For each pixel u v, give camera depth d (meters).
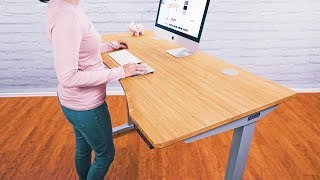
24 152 2.04
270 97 1.16
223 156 2.01
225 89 1.23
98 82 1.09
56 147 2.10
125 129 2.27
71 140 2.18
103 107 1.22
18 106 2.68
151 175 1.83
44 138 2.20
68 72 0.99
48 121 2.44
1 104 2.71
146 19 2.65
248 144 1.23
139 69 1.30
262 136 2.22
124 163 1.94
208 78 1.35
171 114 1.02
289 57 2.84
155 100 1.13
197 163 1.94
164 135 0.90
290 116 2.51
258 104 1.10
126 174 1.84
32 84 2.85
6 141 2.16
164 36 1.79
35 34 2.62
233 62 2.84
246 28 2.70
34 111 2.59
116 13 2.61
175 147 2.11
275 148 2.08
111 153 1.35
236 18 2.65
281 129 2.32
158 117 1.00
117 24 2.65
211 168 1.89
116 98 2.84
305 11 2.64
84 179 1.56
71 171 1.85
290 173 1.83
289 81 2.96
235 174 1.31
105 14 2.60
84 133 1.24
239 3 2.59
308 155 2.00
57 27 0.94
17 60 2.72
